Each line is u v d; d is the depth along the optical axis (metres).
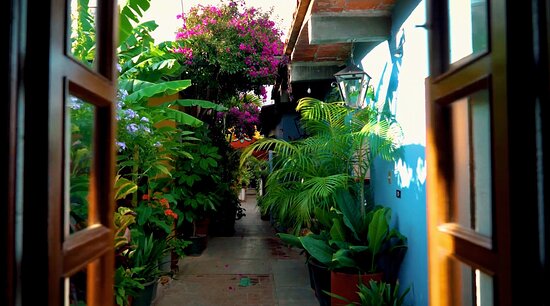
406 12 4.04
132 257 4.18
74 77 1.25
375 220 3.92
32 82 1.11
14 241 1.07
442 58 1.60
